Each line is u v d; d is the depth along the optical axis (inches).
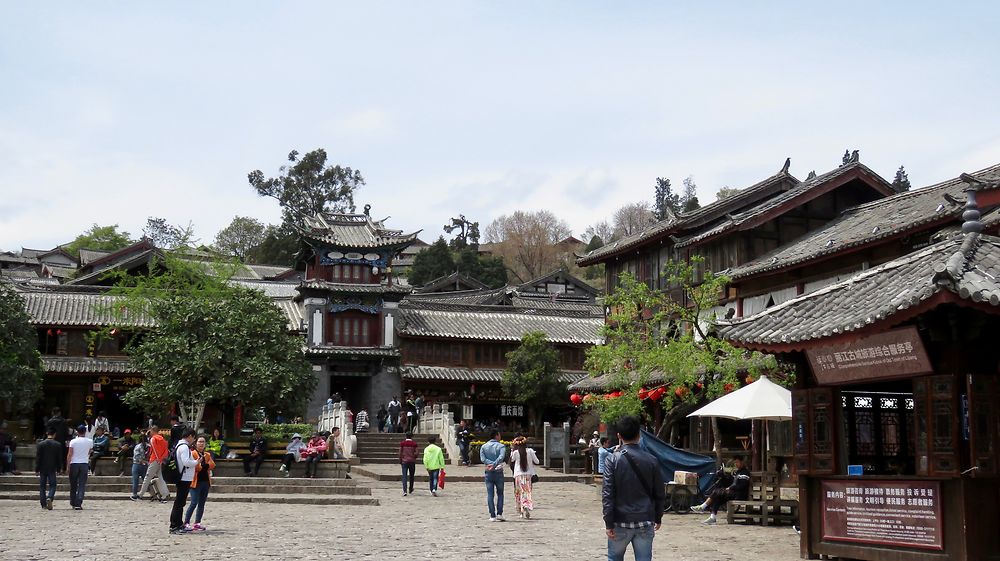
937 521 584.7
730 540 796.0
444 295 2994.6
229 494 1157.1
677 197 6058.1
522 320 2573.8
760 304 1515.7
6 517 896.9
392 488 1389.0
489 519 965.2
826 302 668.7
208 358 1464.1
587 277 4975.4
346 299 2399.1
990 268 581.9
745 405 968.3
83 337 2182.6
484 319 2544.3
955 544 574.2
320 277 2413.9
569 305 3011.8
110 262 3309.5
